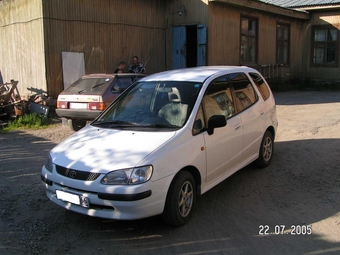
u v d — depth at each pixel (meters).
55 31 11.47
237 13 15.69
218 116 4.48
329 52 20.41
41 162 6.71
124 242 3.91
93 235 4.08
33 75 11.99
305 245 3.79
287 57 20.05
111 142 4.24
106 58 12.98
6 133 9.20
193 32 15.57
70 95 8.67
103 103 8.27
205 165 4.46
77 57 12.09
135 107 4.99
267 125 6.07
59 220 4.45
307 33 20.95
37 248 3.81
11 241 3.96
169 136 4.18
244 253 3.66
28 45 12.02
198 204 4.82
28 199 5.06
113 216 3.78
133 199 3.69
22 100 11.20
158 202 3.85
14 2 12.38
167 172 3.91
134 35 13.91
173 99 4.79
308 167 6.16
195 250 3.73
